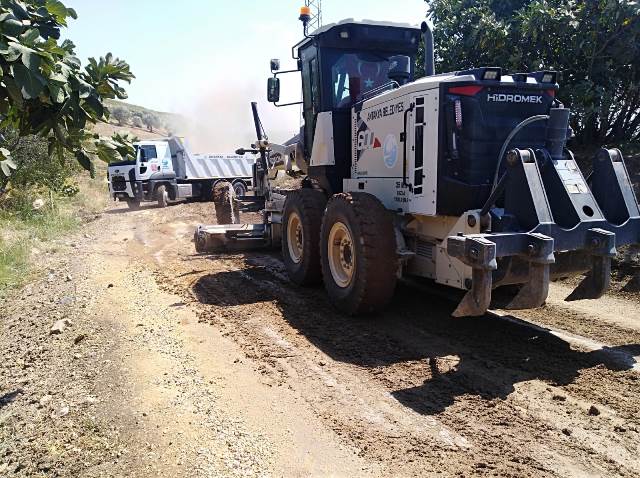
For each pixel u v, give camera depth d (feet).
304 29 25.20
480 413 12.42
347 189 22.21
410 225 19.15
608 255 14.67
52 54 9.25
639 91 31.99
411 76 24.36
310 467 10.39
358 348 16.57
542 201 14.62
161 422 12.12
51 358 16.81
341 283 20.01
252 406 12.84
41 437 12.11
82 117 10.22
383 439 11.35
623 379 13.97
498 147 17.07
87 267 29.35
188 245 37.24
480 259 13.53
